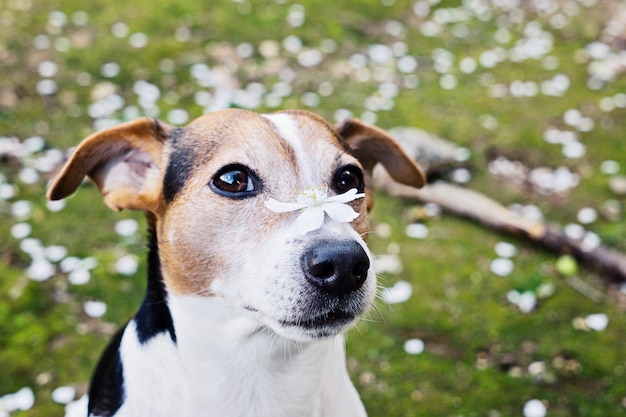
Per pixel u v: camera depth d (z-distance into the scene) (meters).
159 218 0.46
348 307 0.40
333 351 0.47
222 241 0.42
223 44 1.09
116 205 0.48
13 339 0.65
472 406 0.62
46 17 1.12
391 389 0.63
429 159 0.86
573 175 0.88
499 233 0.79
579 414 0.62
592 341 0.68
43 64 0.99
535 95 1.04
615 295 0.72
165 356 0.45
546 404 0.62
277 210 0.40
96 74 1.00
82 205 0.79
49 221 0.77
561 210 0.83
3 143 0.85
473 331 0.68
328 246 0.39
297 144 0.44
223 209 0.42
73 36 1.08
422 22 1.21
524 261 0.76
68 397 0.61
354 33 1.16
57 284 0.70
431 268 0.74
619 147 0.93
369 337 0.67
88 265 0.72
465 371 0.65
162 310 0.45
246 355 0.44
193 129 0.46
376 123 0.95
